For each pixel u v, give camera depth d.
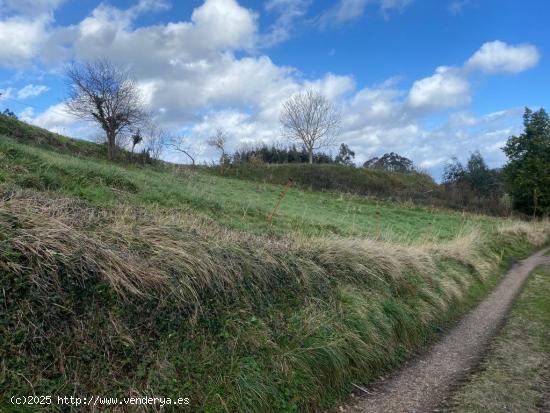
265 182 33.75
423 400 5.52
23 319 3.63
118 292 4.25
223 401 4.27
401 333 7.27
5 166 9.62
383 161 73.69
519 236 23.86
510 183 38.62
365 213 24.52
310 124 58.09
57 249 4.14
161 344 4.33
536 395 5.63
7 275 3.70
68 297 3.96
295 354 5.21
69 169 11.13
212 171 36.16
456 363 6.91
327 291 6.74
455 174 51.28
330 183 38.75
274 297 5.98
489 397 5.52
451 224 24.72
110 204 8.29
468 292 11.60
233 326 5.05
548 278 14.75
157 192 11.91
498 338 8.11
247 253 6.10
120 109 24.88
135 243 5.11
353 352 5.91
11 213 4.42
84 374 3.76
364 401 5.47
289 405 4.74
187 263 5.12
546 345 7.70
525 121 39.00
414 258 9.90
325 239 8.47
